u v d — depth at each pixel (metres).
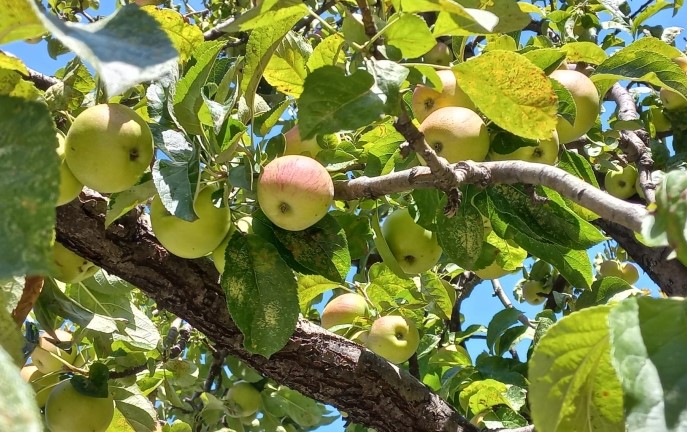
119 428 2.88
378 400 2.65
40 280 2.06
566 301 4.15
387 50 1.78
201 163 2.11
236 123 2.12
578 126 2.50
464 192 2.42
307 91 1.66
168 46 0.91
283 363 2.53
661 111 3.77
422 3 1.62
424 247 2.72
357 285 3.42
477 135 2.20
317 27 4.17
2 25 0.96
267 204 2.05
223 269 2.25
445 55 3.08
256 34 2.02
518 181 1.89
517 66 1.83
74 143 1.89
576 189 1.64
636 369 1.08
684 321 1.12
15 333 1.21
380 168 2.74
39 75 2.46
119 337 2.85
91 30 0.92
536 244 2.68
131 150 1.94
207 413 4.51
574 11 3.99
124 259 2.28
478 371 3.33
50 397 2.52
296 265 2.27
